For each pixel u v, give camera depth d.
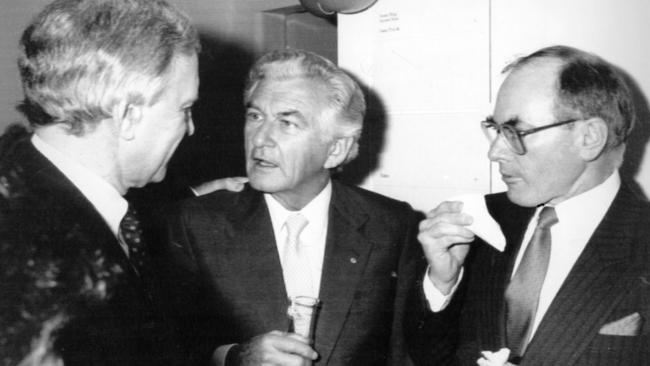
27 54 0.77
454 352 1.19
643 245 1.01
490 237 1.06
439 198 1.94
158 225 1.32
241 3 2.72
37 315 0.66
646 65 1.55
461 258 1.16
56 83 0.75
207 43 2.71
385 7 2.00
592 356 0.97
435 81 1.92
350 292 1.25
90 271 0.71
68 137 0.78
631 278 0.99
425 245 1.14
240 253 1.26
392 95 2.02
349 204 1.36
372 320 1.26
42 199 0.72
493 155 1.09
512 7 1.75
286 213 1.31
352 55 2.08
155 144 0.85
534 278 1.08
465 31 1.84
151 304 0.83
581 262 1.02
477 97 1.84
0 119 2.22
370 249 1.29
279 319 1.21
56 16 0.76
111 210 0.82
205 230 1.29
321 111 1.24
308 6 2.11
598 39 1.61
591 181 1.07
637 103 1.57
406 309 1.23
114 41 0.76
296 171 1.23
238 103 2.80
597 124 1.02
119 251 0.77
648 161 1.57
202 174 2.77
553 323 1.01
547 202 1.11
